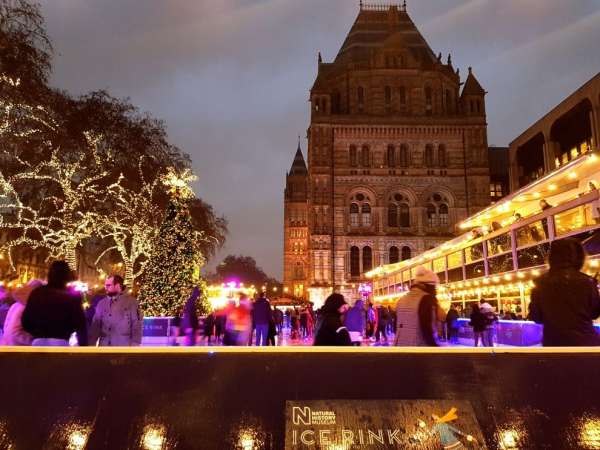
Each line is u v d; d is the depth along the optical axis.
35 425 2.78
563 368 3.12
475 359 3.17
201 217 58.69
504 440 2.74
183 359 3.11
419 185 67.94
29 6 28.52
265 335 18.20
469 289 32.41
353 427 2.79
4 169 36.25
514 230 24.16
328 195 66.88
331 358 3.15
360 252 66.12
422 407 2.89
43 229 44.41
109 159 45.25
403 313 6.71
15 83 28.11
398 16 80.81
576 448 2.71
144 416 2.81
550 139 56.47
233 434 2.75
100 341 8.79
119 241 45.91
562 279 5.24
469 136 68.94
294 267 131.88
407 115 70.88
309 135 72.56
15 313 8.03
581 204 18.53
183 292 24.33
